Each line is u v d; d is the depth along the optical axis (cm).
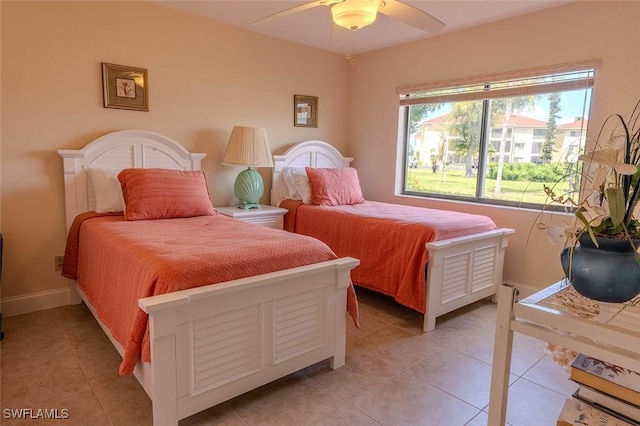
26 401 183
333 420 176
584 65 287
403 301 271
